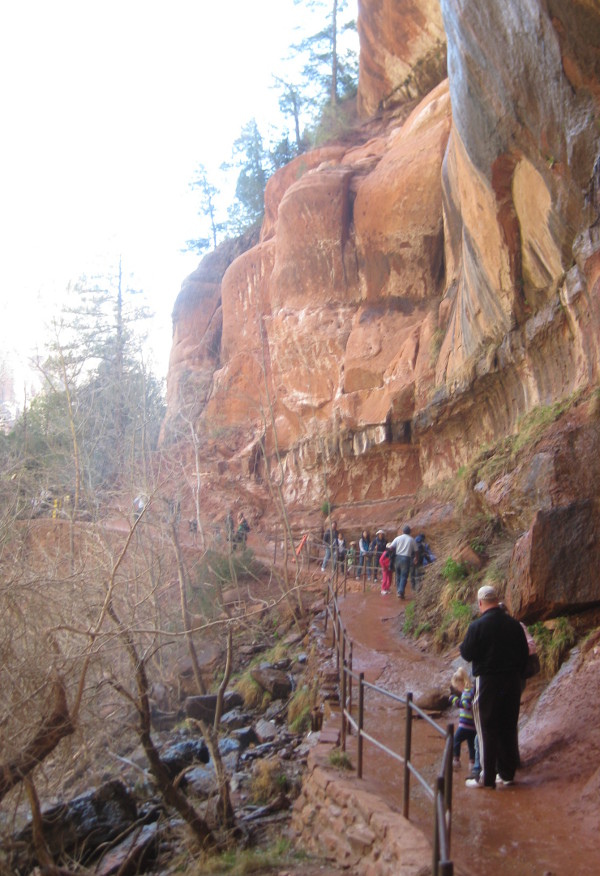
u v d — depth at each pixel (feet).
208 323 145.48
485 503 43.32
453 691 25.96
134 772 35.01
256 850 24.80
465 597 39.58
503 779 20.75
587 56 30.30
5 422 81.25
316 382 93.40
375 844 18.45
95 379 99.76
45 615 33.53
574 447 30.89
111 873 26.99
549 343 43.80
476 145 42.86
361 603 54.60
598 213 32.86
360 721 22.63
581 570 27.78
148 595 39.24
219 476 107.34
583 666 24.98
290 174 122.52
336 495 88.17
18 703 25.02
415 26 106.93
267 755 35.60
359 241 91.66
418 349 80.07
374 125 119.24
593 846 16.75
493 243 46.85
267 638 61.82
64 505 55.52
